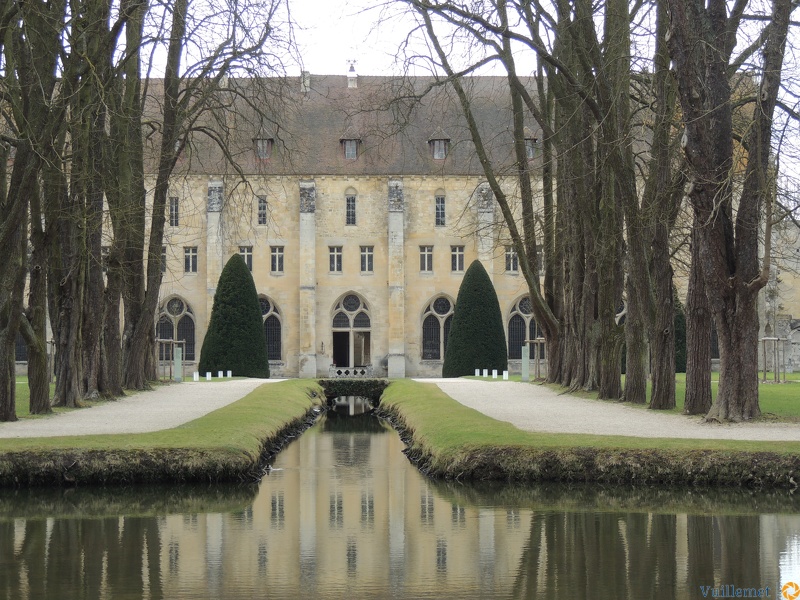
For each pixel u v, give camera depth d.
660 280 31.78
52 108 28.53
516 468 21.86
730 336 26.44
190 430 25.14
